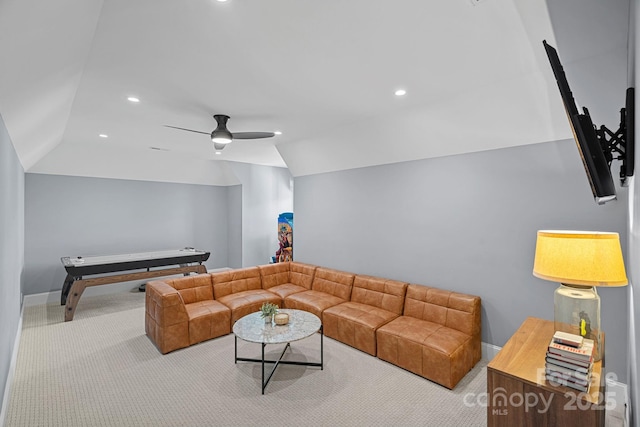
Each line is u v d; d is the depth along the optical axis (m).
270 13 1.68
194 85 2.66
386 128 3.68
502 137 3.00
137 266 5.07
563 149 2.72
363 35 1.91
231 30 1.85
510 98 2.68
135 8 1.62
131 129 4.05
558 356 1.47
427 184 3.71
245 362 3.18
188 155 5.99
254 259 7.35
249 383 2.78
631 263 1.71
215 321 3.74
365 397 2.57
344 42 1.99
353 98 2.98
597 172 1.42
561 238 1.61
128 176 6.11
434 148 3.55
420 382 2.79
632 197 1.54
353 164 4.50
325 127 3.98
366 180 4.39
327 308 3.88
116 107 3.19
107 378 2.85
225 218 7.61
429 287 3.62
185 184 6.95
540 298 2.88
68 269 4.43
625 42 1.94
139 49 2.06
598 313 1.67
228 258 7.62
